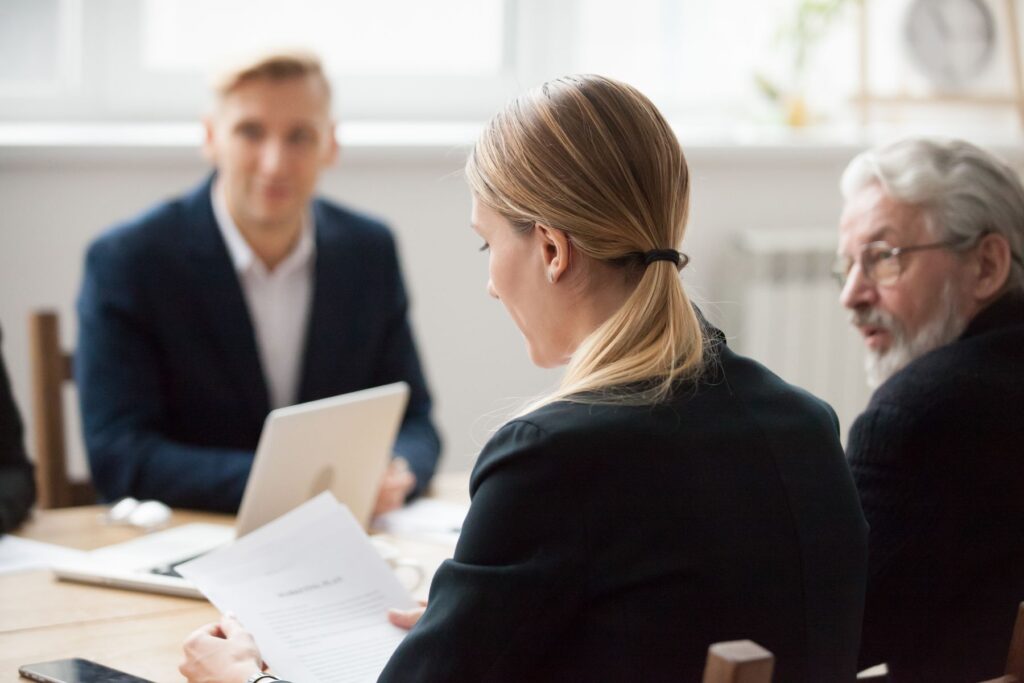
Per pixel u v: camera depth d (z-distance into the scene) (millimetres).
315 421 2078
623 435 1293
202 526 2275
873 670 2162
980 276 1919
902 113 4383
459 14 4027
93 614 1832
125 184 3473
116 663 1657
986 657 1741
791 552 1316
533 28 4078
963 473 1733
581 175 1372
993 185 1907
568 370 1393
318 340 2777
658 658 1260
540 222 1392
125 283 2627
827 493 1372
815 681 1319
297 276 2816
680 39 4312
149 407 2594
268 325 2805
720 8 4336
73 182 3424
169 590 1916
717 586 1274
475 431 3947
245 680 1496
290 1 3844
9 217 3391
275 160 2648
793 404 1416
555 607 1274
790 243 4078
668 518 1277
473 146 1486
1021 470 1739
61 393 2633
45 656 1673
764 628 1288
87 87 3656
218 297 2668
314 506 1833
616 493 1277
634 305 1374
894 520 1749
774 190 4172
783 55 4316
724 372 1404
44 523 2256
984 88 4391
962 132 4426
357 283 2824
